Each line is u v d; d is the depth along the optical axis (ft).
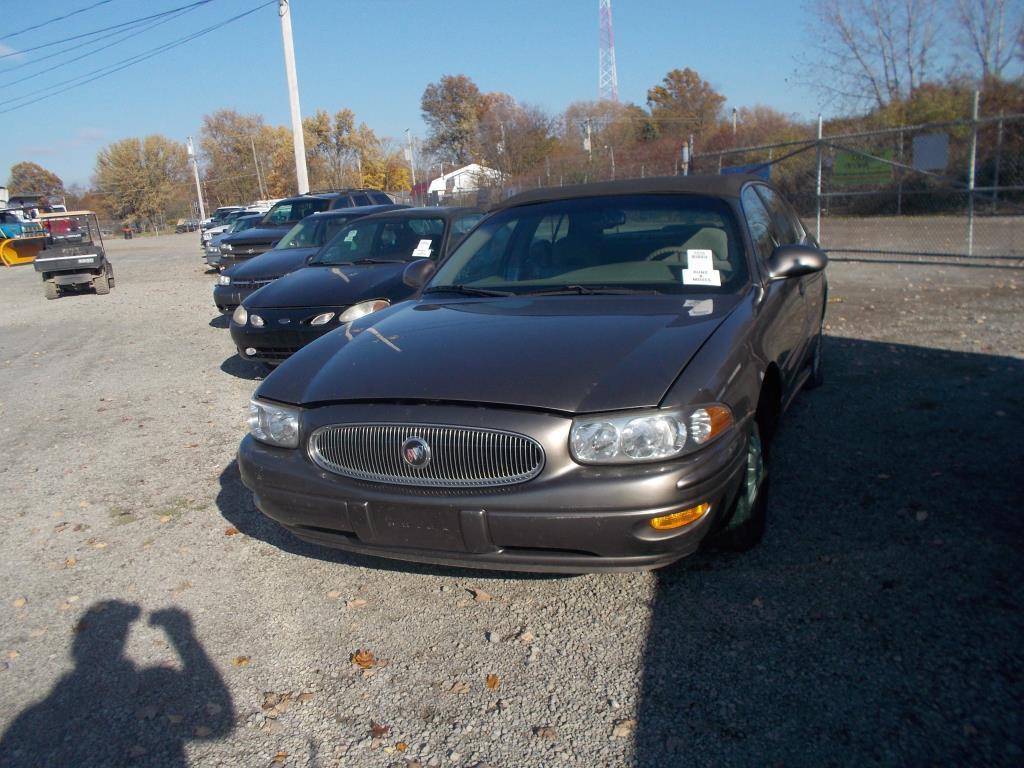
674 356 10.18
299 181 73.36
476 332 11.59
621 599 11.07
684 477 9.37
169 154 289.74
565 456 9.42
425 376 10.43
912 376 20.77
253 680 9.94
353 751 8.61
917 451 15.48
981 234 51.57
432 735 8.77
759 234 14.40
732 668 9.45
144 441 19.98
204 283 62.18
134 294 57.11
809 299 16.79
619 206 14.80
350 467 10.36
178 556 13.38
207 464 17.93
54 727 9.28
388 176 253.03
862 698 8.73
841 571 11.30
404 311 13.50
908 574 11.10
